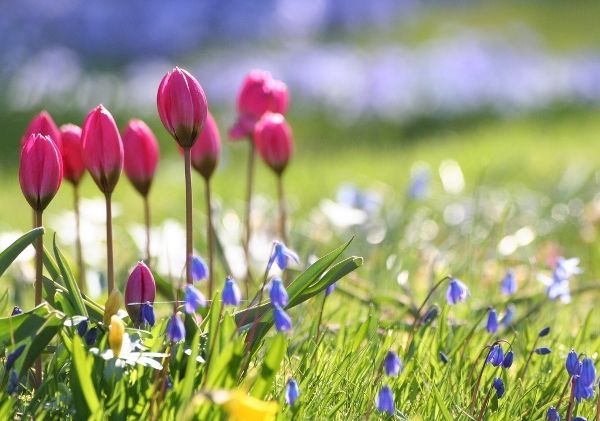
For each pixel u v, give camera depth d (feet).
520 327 12.40
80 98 52.85
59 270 9.72
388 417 8.79
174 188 28.60
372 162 33.09
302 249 17.66
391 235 18.13
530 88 51.13
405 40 79.15
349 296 12.67
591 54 64.49
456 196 24.54
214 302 8.43
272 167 13.38
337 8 82.38
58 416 8.24
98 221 18.61
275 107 13.84
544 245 19.98
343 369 9.41
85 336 8.41
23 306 13.67
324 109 50.88
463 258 17.54
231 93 54.70
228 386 7.59
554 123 45.55
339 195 19.34
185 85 9.12
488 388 9.82
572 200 23.25
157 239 17.49
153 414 7.87
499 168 28.14
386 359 8.23
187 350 8.43
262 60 60.70
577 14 89.15
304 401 8.54
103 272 14.21
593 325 13.46
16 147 48.60
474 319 12.59
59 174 8.96
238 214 22.22
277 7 79.05
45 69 56.29
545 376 10.43
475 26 86.33
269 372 7.57
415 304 13.46
